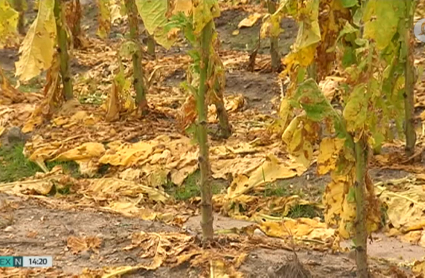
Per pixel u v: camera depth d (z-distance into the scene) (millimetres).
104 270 5723
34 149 10273
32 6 21141
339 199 5469
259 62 14430
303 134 5320
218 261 5691
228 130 10453
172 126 10805
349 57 5488
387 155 9078
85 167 9688
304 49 5332
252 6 18406
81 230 6773
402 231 7559
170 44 6191
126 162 9625
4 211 7348
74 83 14141
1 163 10211
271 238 6938
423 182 8320
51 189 9016
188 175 9297
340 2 5418
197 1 5461
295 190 8648
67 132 10734
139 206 8570
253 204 8398
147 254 6055
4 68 15477
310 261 6020
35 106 11891
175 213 8219
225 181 9109
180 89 13312
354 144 5250
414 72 8688
